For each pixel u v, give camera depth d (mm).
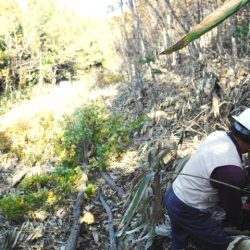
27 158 6277
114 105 8961
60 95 13328
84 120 6039
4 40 14562
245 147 2141
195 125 4527
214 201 2240
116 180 4754
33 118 8984
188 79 6051
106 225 3824
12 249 3650
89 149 5906
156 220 2787
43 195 4461
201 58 5734
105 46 17828
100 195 4406
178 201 2264
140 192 2406
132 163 5043
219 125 4094
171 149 3254
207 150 2143
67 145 5828
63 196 4480
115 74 14391
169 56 7781
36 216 4164
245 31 5738
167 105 6125
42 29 16562
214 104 4176
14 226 4086
